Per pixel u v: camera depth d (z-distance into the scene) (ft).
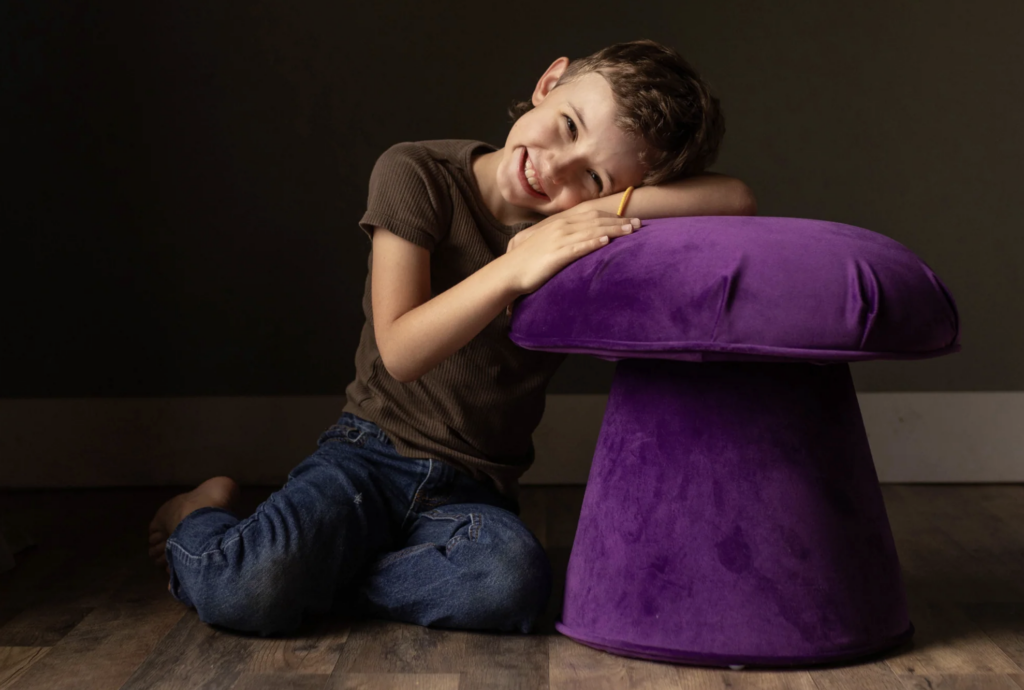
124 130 7.14
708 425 3.77
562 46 7.14
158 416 7.32
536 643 4.08
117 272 7.24
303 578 4.12
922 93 7.16
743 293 3.47
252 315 7.30
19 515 6.48
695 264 3.55
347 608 4.48
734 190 4.39
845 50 7.15
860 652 3.78
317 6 7.13
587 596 4.01
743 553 3.70
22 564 5.32
